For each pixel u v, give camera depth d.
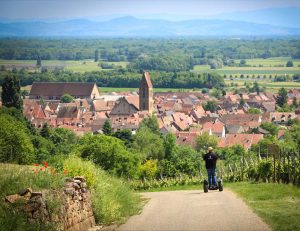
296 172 67.06
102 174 53.72
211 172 63.75
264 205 49.34
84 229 39.59
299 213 43.47
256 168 88.06
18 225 29.77
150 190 103.75
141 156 163.12
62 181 37.97
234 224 39.66
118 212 45.91
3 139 114.62
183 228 38.69
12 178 34.56
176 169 148.00
